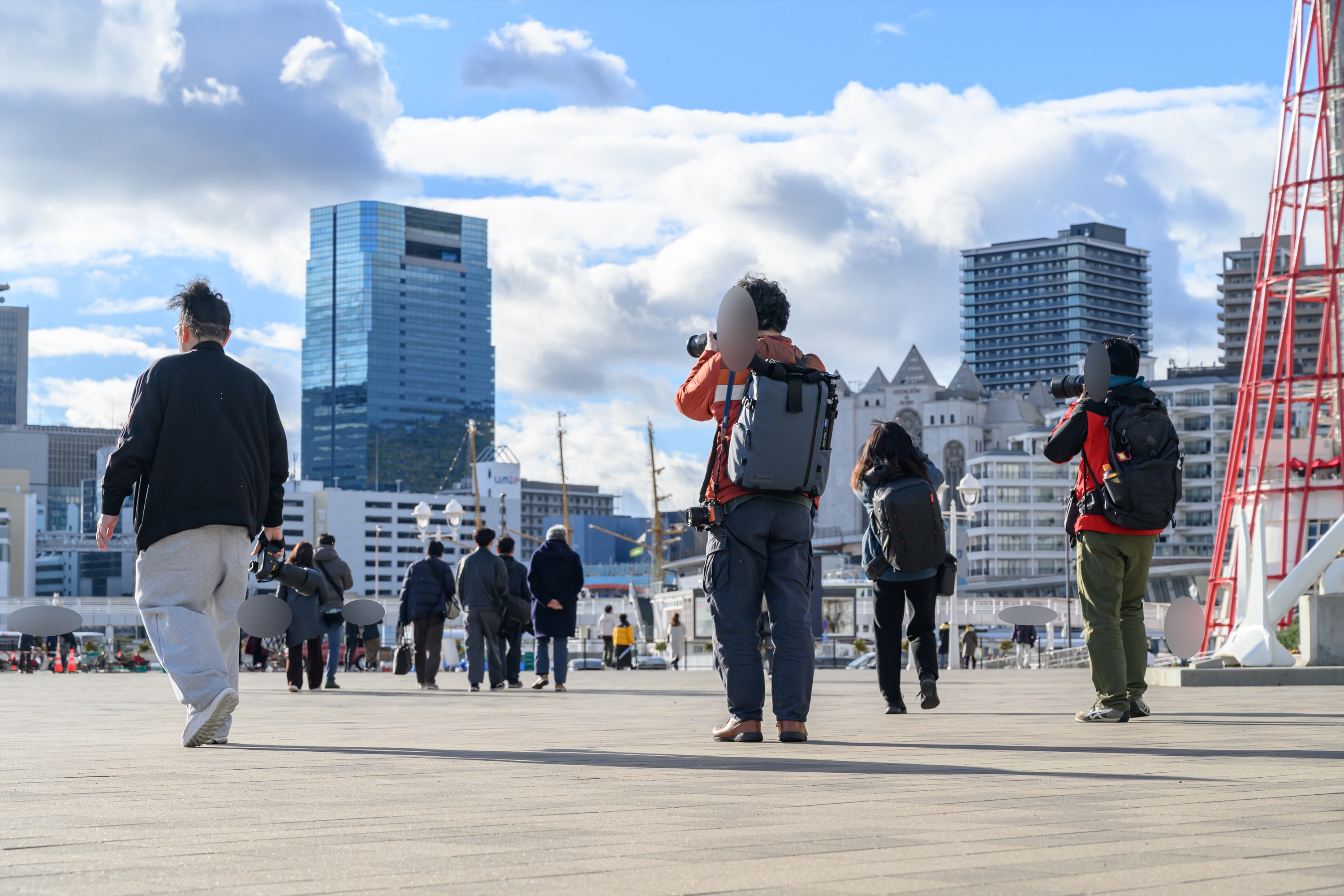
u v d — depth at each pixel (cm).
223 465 605
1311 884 218
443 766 461
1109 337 764
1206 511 15225
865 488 917
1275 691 1430
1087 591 767
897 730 685
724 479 618
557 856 247
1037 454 16250
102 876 226
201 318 623
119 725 748
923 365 19725
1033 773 424
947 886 216
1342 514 2686
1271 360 18950
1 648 8481
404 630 2598
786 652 610
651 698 1276
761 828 287
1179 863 240
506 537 1720
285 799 347
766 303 629
